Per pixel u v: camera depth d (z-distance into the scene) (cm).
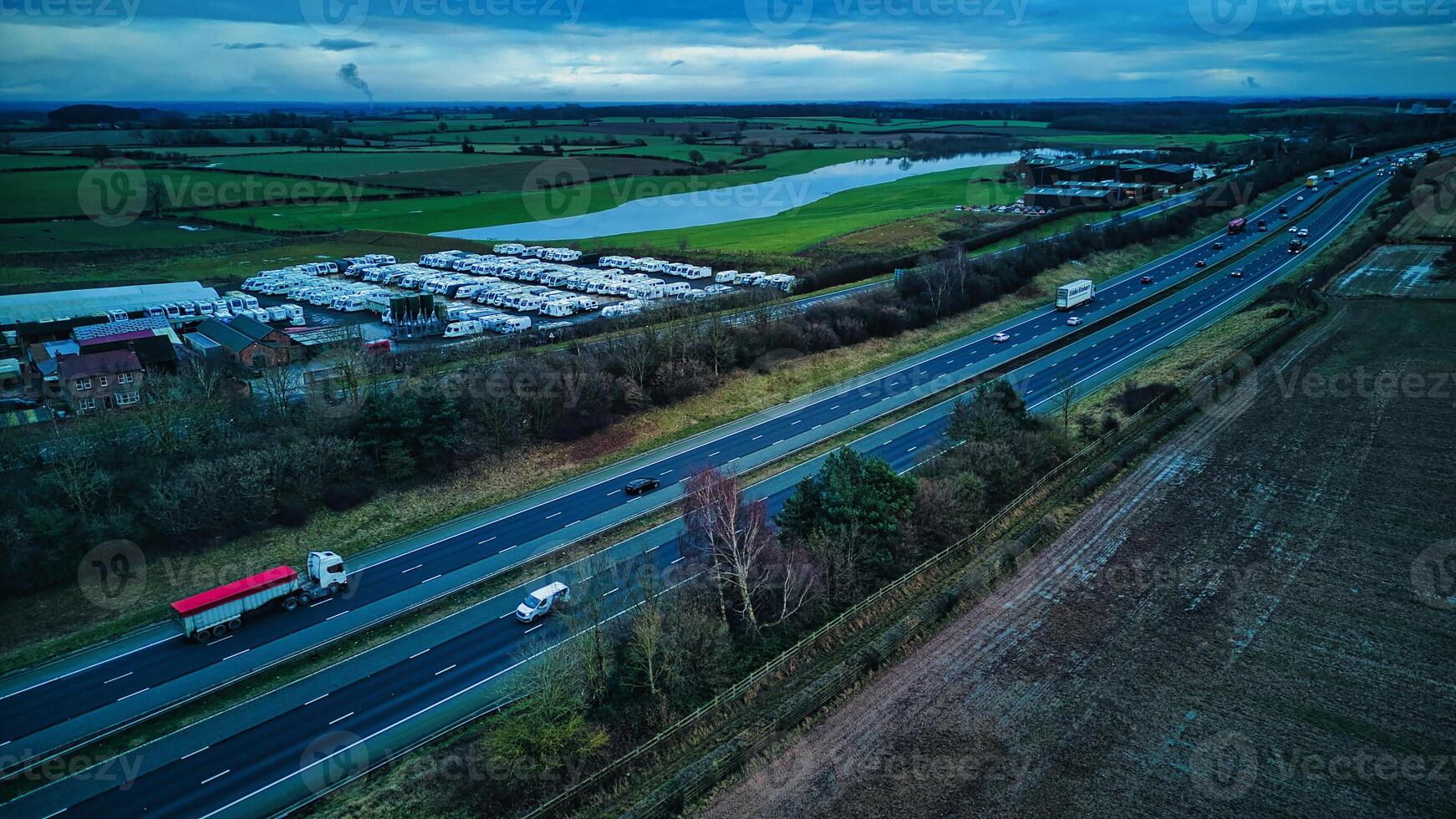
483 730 5166
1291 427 8612
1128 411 9300
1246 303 13588
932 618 5769
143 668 5869
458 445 8638
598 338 11819
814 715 4969
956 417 8344
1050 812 4212
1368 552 6394
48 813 4647
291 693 5622
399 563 7250
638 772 4731
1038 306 14350
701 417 10250
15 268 16900
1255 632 5531
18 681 5744
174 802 4706
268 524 7531
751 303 13200
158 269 18100
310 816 4556
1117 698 4981
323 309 15650
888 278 15625
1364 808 4175
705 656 5403
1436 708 4819
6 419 9288
